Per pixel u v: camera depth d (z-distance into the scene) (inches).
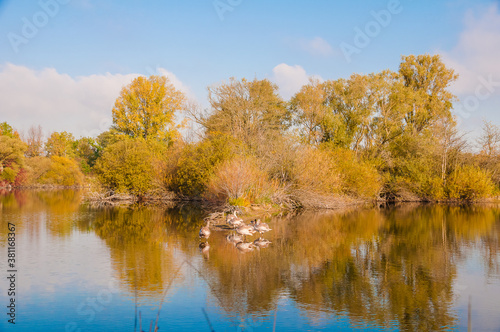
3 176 2586.1
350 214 1266.0
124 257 627.2
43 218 1078.4
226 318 393.1
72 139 3897.6
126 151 1742.1
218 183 1253.1
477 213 1317.7
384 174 1843.0
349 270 570.9
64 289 473.7
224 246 722.8
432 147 1808.6
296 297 454.6
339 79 2085.4
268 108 2107.5
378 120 2015.3
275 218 1141.7
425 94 2103.8
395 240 806.5
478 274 554.9
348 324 382.0
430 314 408.5
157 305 425.4
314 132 2017.7
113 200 1701.5
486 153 1913.1
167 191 1721.2
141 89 2223.2
